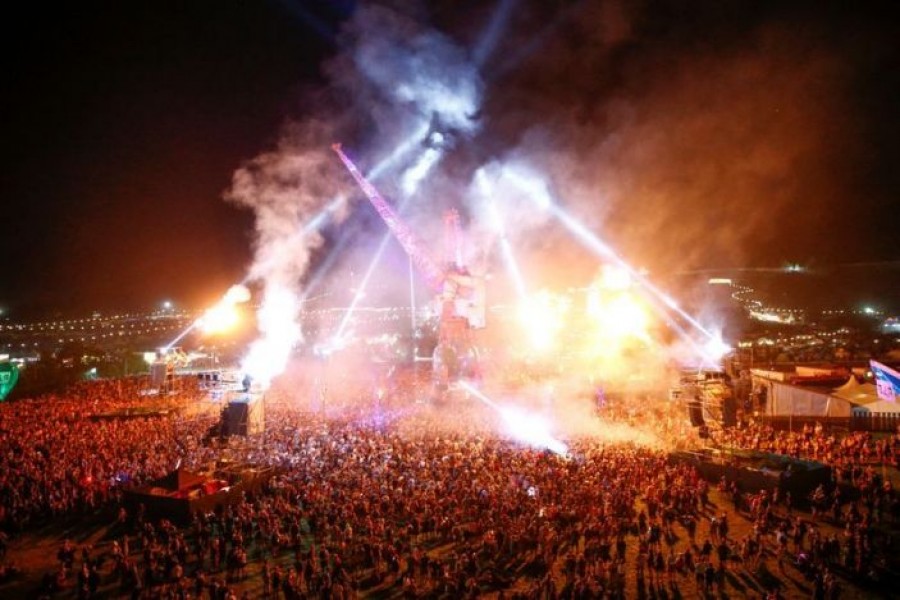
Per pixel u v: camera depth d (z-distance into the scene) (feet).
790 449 137.49
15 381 260.42
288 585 82.53
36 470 126.11
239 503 115.24
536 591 80.28
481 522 102.99
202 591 86.28
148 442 152.56
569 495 108.47
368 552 94.63
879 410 161.99
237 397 185.47
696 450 135.85
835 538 91.97
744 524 107.86
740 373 196.85
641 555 89.86
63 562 93.76
